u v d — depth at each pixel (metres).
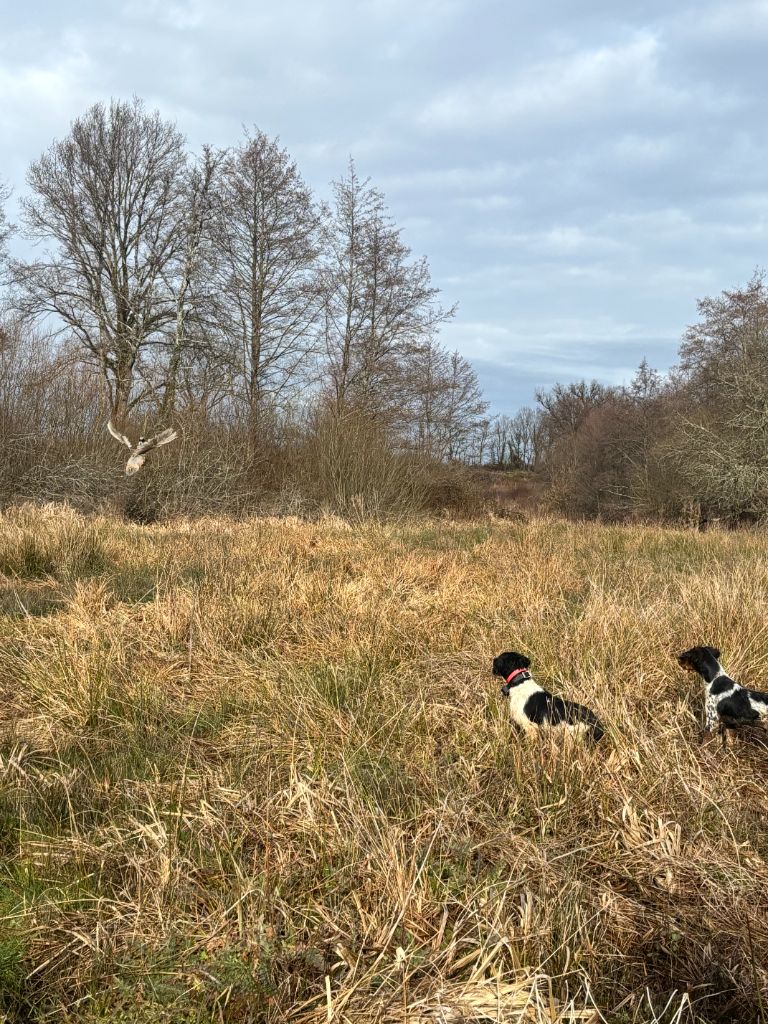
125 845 2.93
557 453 39.72
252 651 5.46
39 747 4.02
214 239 25.55
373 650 5.32
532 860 2.74
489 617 6.19
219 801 3.21
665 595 6.76
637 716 4.03
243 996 2.15
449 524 17.16
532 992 2.03
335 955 2.31
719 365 27.00
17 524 10.55
